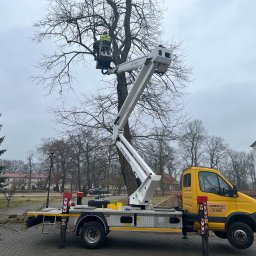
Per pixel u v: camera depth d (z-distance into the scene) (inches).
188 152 2950.3
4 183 1398.9
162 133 696.4
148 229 402.9
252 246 442.9
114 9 687.1
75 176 2741.1
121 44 697.0
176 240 473.7
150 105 672.4
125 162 642.8
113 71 474.9
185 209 434.3
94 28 674.8
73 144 834.2
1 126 1379.2
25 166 4539.9
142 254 377.4
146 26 687.7
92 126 684.1
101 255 366.0
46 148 2866.6
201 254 384.5
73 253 373.1
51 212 418.6
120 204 447.8
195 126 2965.1
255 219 400.2
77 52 700.0
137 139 689.0
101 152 693.3
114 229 404.8
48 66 703.1
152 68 411.8
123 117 470.6
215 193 413.1
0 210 1033.5
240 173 3607.3
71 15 673.0
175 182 2197.3
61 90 713.0
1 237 476.7
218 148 3319.4
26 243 430.6
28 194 2527.1
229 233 398.9
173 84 684.7
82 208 417.1
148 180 410.6
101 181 2249.0
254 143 2765.7
